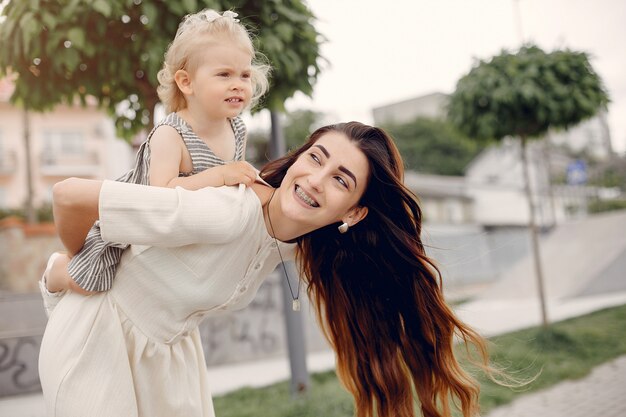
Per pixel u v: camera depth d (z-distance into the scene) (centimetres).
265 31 307
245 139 208
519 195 3086
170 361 194
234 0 300
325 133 215
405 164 263
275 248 198
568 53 732
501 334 834
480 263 1933
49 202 1995
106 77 336
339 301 253
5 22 296
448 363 253
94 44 302
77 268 181
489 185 3077
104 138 2444
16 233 1073
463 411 253
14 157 2353
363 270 248
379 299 252
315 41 331
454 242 1767
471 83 759
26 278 1071
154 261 180
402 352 256
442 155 3403
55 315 189
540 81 727
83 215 168
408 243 238
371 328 254
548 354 698
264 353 841
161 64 292
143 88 344
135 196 164
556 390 561
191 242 171
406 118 3753
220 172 181
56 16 282
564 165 3038
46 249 1093
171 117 187
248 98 188
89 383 178
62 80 336
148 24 284
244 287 195
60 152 2394
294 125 2539
